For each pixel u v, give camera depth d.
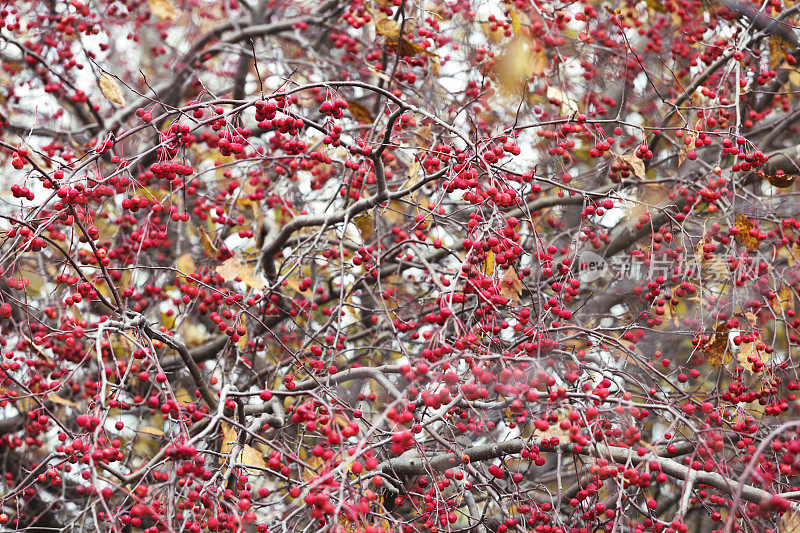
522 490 4.46
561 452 4.09
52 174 3.68
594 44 6.38
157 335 3.87
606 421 3.80
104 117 7.20
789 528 3.70
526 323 3.89
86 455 3.00
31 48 6.81
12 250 3.69
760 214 5.37
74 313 5.11
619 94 6.67
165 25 7.52
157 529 3.53
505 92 5.98
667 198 5.84
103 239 6.07
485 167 3.65
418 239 4.57
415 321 5.14
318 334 4.87
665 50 6.68
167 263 6.29
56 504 5.53
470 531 4.42
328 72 6.69
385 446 3.75
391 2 5.77
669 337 5.71
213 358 6.04
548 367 4.20
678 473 3.89
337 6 6.88
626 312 5.99
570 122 4.68
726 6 5.59
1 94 6.96
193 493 3.17
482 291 3.31
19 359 5.19
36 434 5.32
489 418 5.27
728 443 4.33
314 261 5.82
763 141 6.01
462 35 6.69
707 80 5.91
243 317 4.91
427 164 4.82
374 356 5.90
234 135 4.08
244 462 3.81
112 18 7.19
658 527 3.52
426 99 5.77
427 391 3.06
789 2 6.15
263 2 7.34
